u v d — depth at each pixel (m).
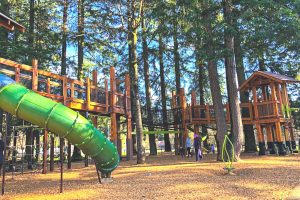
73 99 14.82
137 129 17.61
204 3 14.95
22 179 12.59
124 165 16.67
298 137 28.66
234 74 16.27
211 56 14.68
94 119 20.11
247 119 20.05
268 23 14.02
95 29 24.06
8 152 17.64
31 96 9.05
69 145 16.52
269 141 20.11
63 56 25.11
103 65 28.17
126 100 20.08
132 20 18.66
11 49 19.75
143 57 27.58
